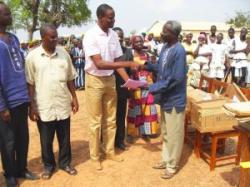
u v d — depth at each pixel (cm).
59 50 435
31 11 2550
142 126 573
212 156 467
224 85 532
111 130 495
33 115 437
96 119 474
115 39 467
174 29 415
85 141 588
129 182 445
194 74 863
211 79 564
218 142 517
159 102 446
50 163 459
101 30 447
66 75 439
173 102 430
